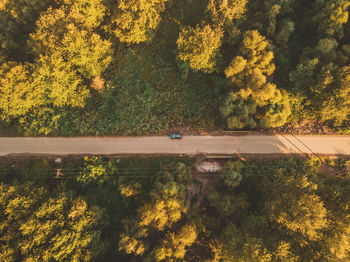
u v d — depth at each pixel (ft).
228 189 160.25
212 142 178.19
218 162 176.04
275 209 129.08
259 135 178.29
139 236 133.90
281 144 175.83
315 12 190.29
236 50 193.16
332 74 150.30
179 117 186.29
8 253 122.11
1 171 167.84
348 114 157.28
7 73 157.99
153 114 186.80
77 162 174.29
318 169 169.99
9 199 137.80
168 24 211.00
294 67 187.83
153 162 173.27
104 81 192.34
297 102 168.66
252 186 163.94
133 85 194.39
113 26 200.75
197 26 172.35
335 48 167.73
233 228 137.49
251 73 160.25
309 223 114.21
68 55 165.48
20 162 175.11
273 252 118.62
